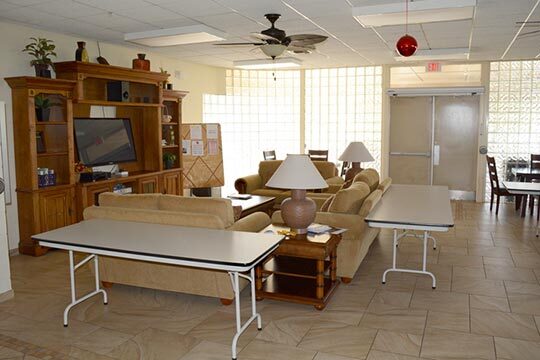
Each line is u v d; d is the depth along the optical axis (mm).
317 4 4734
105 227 3699
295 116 9914
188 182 8109
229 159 9586
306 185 3746
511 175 8703
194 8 4871
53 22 5445
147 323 3594
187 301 4012
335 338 3309
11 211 5449
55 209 5555
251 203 6332
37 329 3508
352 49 7379
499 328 3445
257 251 2996
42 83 5266
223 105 9453
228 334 3396
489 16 5254
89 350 3182
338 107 9625
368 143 9500
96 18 5270
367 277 4551
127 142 6934
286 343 3244
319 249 3668
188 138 8094
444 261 5051
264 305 3898
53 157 5828
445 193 5367
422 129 9188
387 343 3229
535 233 6277
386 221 3906
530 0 4594
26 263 5109
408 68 9180
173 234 3459
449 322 3549
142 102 6758
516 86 8555
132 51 7289
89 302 4008
